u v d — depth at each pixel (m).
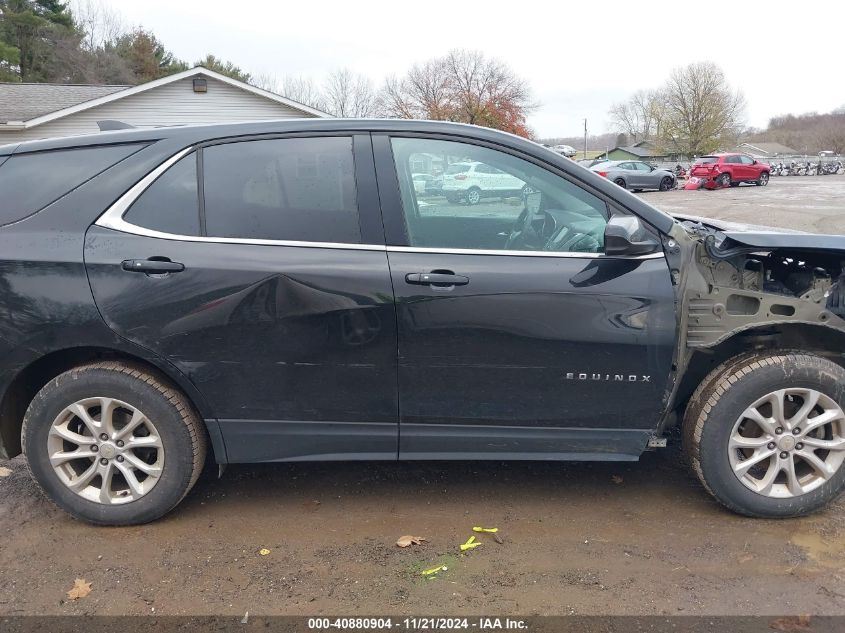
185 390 2.90
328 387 2.90
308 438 2.98
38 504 3.28
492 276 2.80
